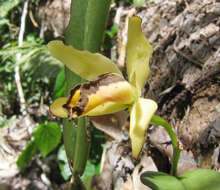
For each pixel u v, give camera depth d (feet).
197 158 0.83
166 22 1.11
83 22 0.66
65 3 1.78
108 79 0.59
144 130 0.52
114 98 0.58
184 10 1.04
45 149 1.44
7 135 1.86
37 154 1.76
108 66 0.63
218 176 0.64
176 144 0.68
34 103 1.95
